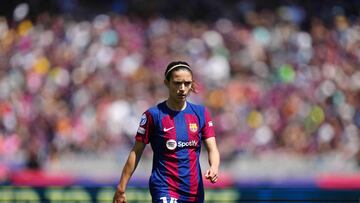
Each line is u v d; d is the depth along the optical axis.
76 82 66.50
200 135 23.64
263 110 64.12
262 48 72.50
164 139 23.36
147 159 55.19
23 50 71.25
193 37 73.06
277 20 77.19
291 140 61.62
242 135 61.81
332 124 62.66
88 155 58.50
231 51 72.00
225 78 68.81
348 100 66.25
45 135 60.06
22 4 78.06
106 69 68.06
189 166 23.39
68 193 45.25
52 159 57.62
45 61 69.06
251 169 57.84
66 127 60.94
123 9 79.56
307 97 65.69
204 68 69.19
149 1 79.38
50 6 78.56
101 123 61.62
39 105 63.47
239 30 75.12
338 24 76.62
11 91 65.56
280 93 66.06
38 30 74.44
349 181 48.62
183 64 23.25
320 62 71.00
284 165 57.94
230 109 63.66
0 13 78.06
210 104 64.12
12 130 60.72
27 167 56.44
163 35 73.31
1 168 51.00
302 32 76.19
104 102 63.25
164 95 65.19
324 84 67.44
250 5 79.19
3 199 45.12
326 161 58.50
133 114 62.47
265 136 62.12
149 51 70.81
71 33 72.81
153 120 23.45
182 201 23.27
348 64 71.50
